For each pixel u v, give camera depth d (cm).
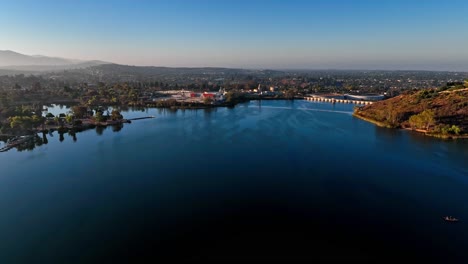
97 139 11456
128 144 10650
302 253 4559
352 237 4953
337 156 9112
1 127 11938
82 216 5625
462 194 6456
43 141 11200
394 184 6994
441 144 10288
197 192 6644
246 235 5016
